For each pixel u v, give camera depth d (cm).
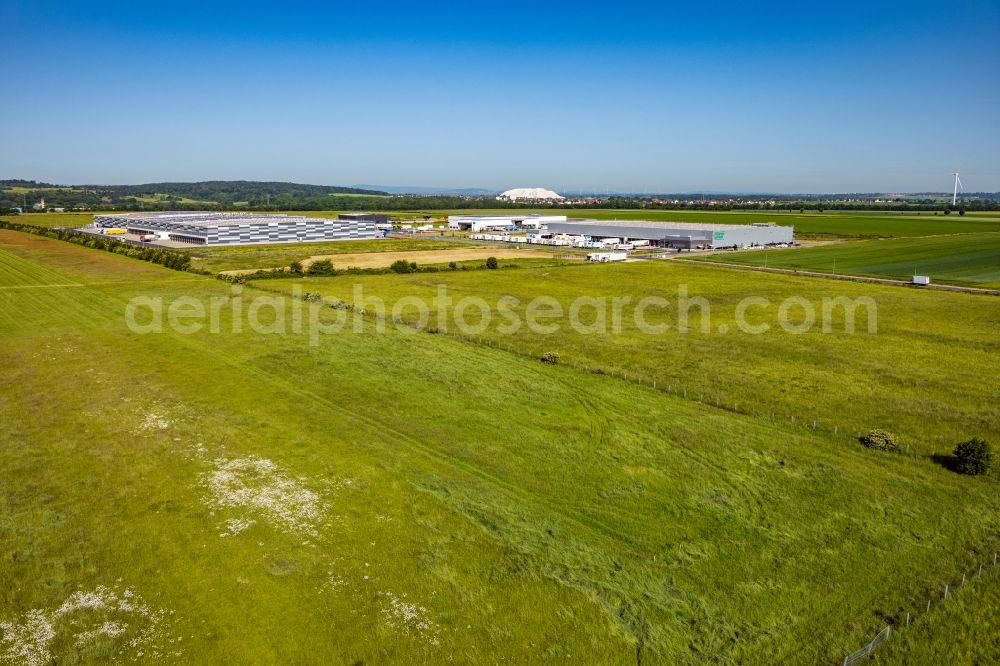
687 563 2223
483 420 3491
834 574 2158
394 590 2069
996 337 5422
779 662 1781
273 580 2111
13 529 2394
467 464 2959
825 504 2608
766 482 2794
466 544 2320
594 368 4522
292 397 3828
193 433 3281
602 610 1983
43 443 3152
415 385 4075
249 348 4934
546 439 3247
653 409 3684
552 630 1900
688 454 3077
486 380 4209
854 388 4097
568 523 2469
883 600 2033
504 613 1969
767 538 2370
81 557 2227
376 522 2459
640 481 2803
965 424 3469
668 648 1831
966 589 2072
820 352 4988
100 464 2928
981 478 2825
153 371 4338
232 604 1998
